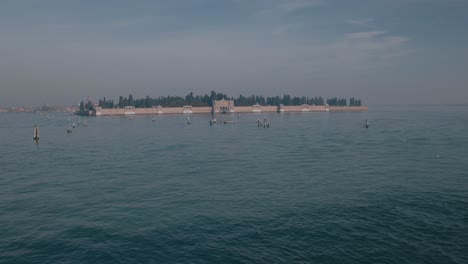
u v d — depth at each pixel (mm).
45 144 113688
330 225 34469
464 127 153875
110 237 32781
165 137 135875
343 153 82188
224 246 30484
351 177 55406
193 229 34250
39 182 55812
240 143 110125
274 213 38344
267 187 50062
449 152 78562
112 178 58156
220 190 48812
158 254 29344
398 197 43281
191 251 29719
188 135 144375
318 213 37969
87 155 86375
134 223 36156
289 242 30969
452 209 38344
